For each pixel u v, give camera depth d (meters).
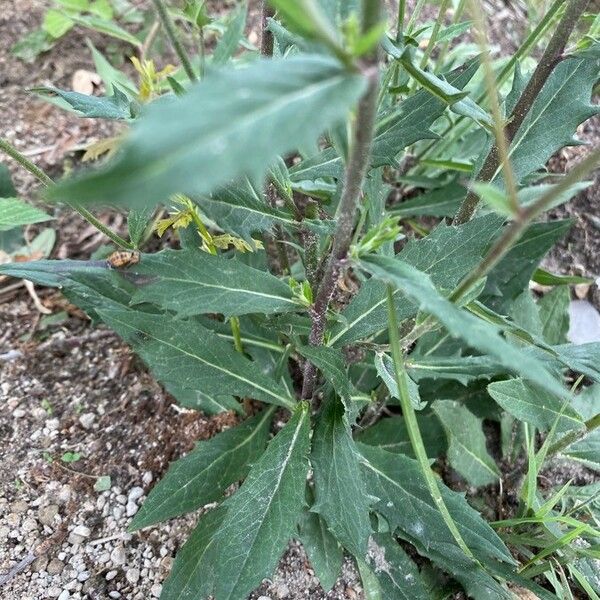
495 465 0.19
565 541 0.15
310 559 0.16
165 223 0.15
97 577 0.17
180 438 0.20
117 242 0.15
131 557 0.18
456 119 0.22
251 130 0.06
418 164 0.24
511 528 0.18
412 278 0.10
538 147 0.15
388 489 0.16
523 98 0.14
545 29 0.16
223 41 0.16
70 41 0.28
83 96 0.15
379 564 0.16
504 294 0.20
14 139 0.25
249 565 0.13
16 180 0.24
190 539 0.16
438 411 0.18
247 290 0.13
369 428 0.19
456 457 0.18
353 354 0.20
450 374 0.16
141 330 0.14
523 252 0.19
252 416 0.18
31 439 0.20
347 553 0.18
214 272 0.13
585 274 0.24
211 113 0.06
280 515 0.14
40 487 0.19
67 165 0.25
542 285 0.23
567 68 0.15
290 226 0.15
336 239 0.10
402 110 0.14
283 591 0.17
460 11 0.20
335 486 0.14
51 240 0.23
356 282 0.21
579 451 0.18
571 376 0.22
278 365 0.17
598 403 0.18
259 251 0.18
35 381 0.21
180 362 0.15
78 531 0.18
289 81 0.06
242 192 0.13
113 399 0.21
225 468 0.16
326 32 0.06
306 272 0.16
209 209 0.13
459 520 0.15
